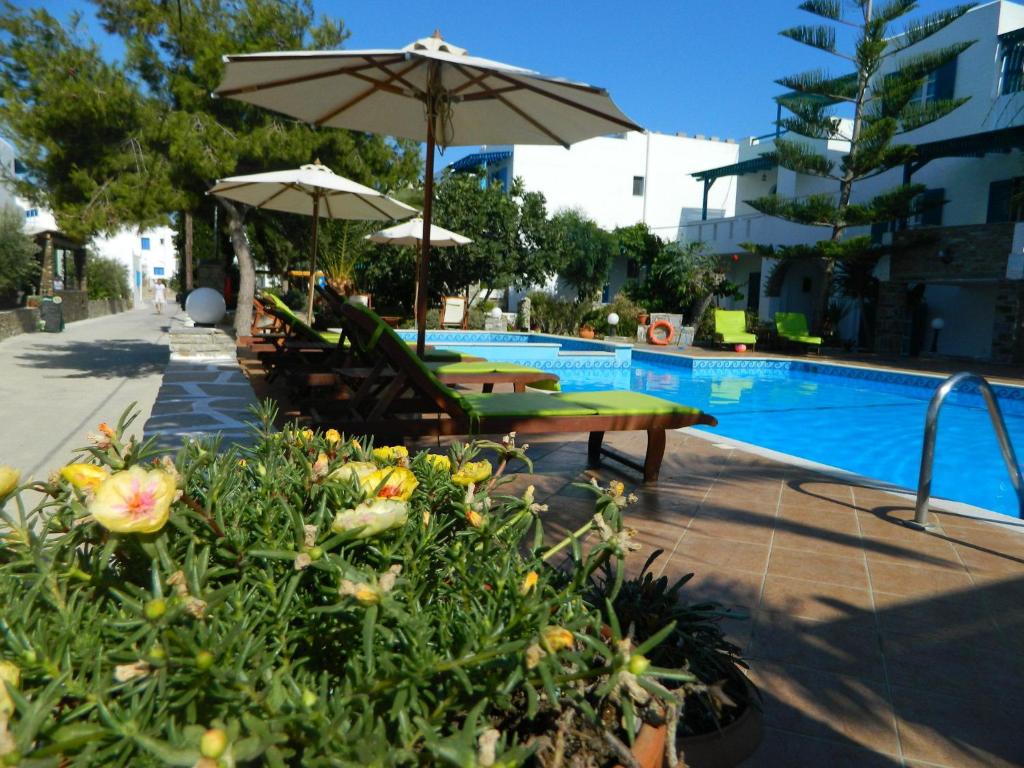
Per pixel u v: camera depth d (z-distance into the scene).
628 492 4.50
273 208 9.25
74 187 9.27
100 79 9.02
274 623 0.90
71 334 17.02
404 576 0.99
